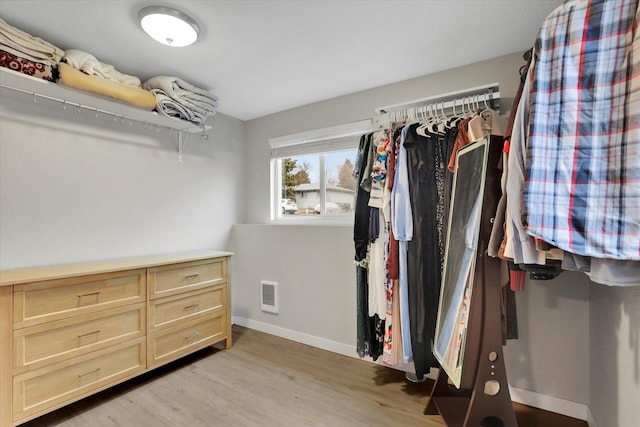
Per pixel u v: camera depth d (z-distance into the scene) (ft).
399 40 5.90
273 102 9.16
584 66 2.51
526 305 6.04
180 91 7.42
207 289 8.03
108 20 5.27
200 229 9.49
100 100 6.45
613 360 4.25
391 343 6.12
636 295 3.45
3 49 5.07
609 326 4.43
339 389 6.51
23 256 6.15
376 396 6.26
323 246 8.61
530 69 3.01
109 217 7.41
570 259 2.65
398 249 6.08
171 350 7.17
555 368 5.81
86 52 6.18
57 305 5.42
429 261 6.05
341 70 7.13
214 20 5.24
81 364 5.69
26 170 6.18
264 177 10.43
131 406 5.86
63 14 5.10
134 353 6.48
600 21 2.46
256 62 6.73
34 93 6.04
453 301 5.02
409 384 6.73
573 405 5.65
